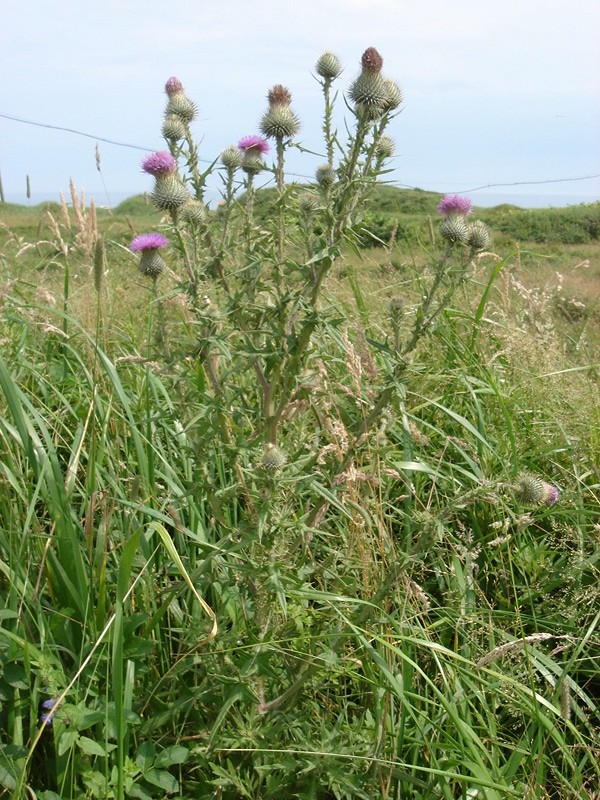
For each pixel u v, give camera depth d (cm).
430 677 309
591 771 276
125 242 605
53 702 237
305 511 321
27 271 536
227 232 283
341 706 293
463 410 485
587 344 612
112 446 349
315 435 293
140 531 238
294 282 278
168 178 276
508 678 251
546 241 2059
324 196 262
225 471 361
